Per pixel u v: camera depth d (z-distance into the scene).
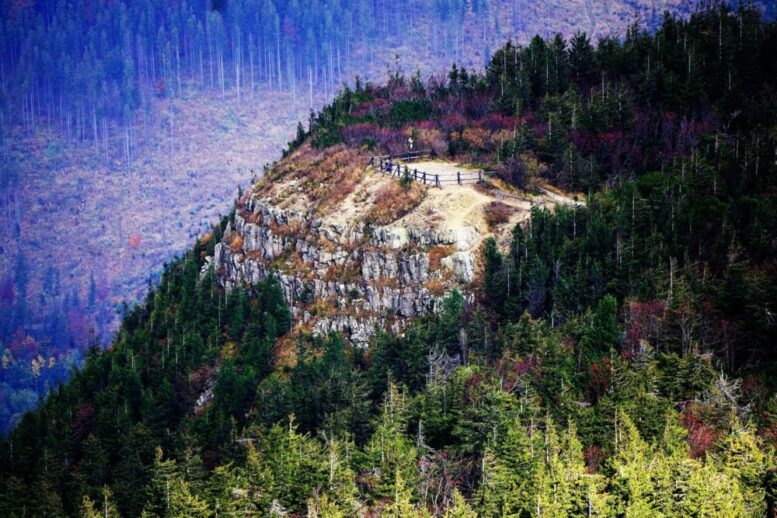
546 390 181.62
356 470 173.62
